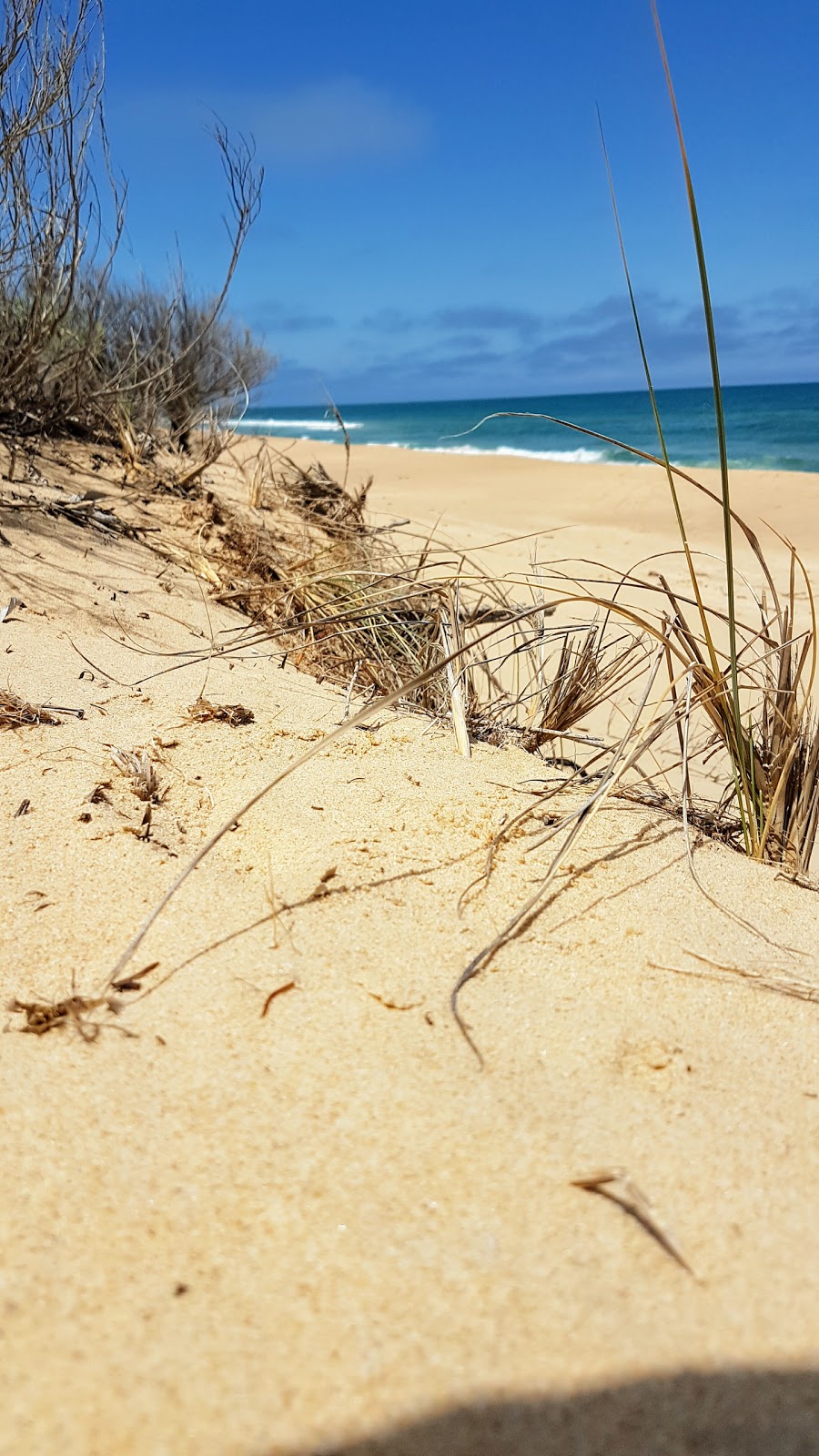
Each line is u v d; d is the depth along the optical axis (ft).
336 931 4.84
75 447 14.76
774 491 34.83
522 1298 2.93
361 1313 2.86
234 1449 2.49
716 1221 3.25
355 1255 3.05
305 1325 2.82
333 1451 2.50
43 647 8.50
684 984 4.61
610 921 5.10
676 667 12.27
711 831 6.67
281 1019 4.17
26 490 12.20
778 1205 3.34
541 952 4.80
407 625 9.53
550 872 5.07
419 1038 4.10
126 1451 2.46
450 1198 3.28
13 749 6.62
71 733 6.94
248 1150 3.46
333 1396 2.63
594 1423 2.61
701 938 5.02
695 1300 2.96
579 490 36.19
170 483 14.49
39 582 9.81
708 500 32.89
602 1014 4.36
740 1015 4.41
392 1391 2.65
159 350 18.80
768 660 6.82
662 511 30.27
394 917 5.00
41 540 10.85
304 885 5.23
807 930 5.27
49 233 12.00
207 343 23.47
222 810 6.05
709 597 16.01
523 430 130.82
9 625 8.79
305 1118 3.62
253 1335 2.78
